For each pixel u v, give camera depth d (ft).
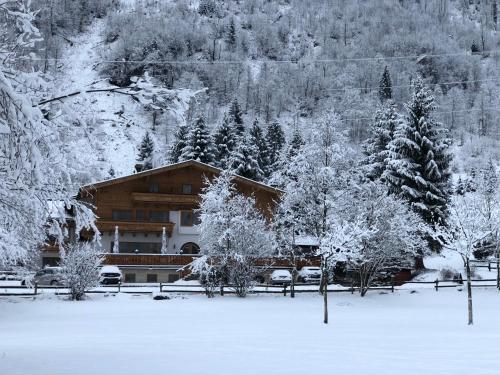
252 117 650.02
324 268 86.17
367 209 119.85
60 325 68.95
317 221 114.52
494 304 108.88
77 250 105.40
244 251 114.73
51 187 28.04
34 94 25.04
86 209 29.96
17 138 21.89
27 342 48.57
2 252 38.47
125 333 58.54
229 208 119.96
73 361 34.65
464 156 559.38
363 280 118.42
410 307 103.04
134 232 163.43
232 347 43.47
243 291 113.60
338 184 118.93
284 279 141.18
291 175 124.16
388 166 162.91
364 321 76.02
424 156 161.27
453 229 80.79
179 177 168.25
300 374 29.96
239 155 222.69
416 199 157.58
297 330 62.08
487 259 177.88
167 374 29.78
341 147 120.78
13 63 26.53
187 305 98.58
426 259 184.55
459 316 85.81
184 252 166.61
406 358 37.22
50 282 127.95
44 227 31.73
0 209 27.25
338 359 36.40
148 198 161.89
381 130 192.65
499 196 124.67
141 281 144.66
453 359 36.94
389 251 119.44
